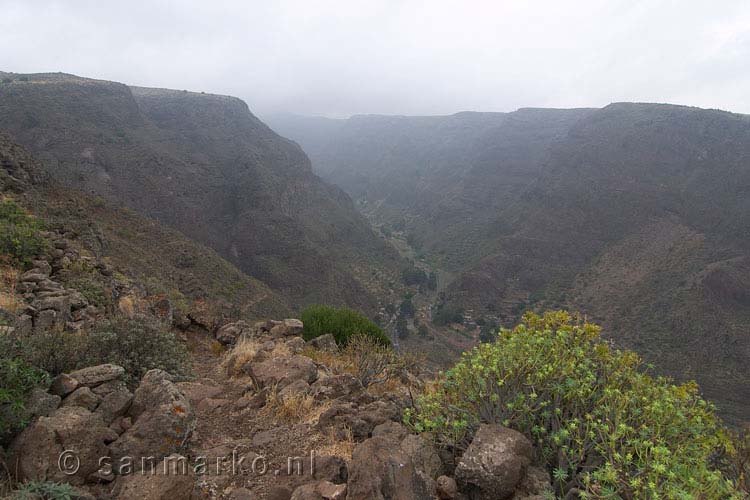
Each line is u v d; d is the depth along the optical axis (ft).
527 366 12.01
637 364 12.84
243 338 28.89
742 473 9.71
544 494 9.41
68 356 14.19
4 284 24.73
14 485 8.81
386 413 14.52
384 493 9.36
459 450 12.04
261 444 12.94
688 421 10.45
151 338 19.02
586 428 10.46
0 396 9.86
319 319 36.29
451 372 13.24
